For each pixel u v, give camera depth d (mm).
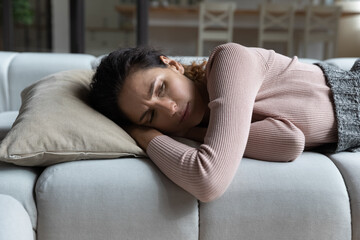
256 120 1092
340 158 1042
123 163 971
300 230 930
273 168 966
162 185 926
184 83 1048
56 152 953
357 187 947
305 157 1041
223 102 932
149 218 914
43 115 1001
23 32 3686
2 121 1427
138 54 1065
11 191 908
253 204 925
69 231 907
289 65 1137
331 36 5223
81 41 3635
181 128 1096
